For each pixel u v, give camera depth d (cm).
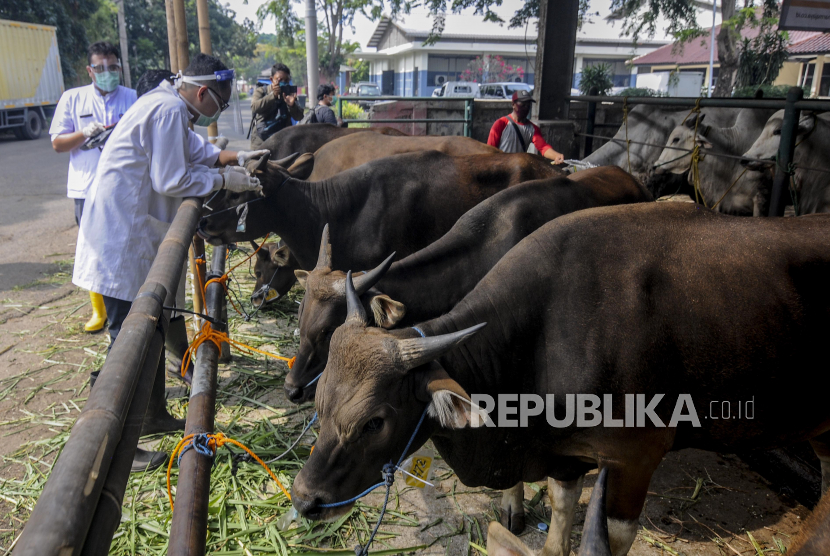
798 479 343
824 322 260
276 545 302
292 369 339
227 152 442
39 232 870
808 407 268
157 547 301
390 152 588
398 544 308
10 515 320
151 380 214
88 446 138
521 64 3875
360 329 234
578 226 270
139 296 230
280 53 5016
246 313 586
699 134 659
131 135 345
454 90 2600
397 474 363
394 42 4478
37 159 1595
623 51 3741
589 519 141
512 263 270
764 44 1727
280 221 455
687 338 251
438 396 221
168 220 373
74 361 490
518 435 265
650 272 254
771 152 567
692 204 286
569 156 977
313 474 228
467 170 465
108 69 491
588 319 251
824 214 293
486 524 324
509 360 263
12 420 405
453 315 260
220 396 443
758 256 260
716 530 321
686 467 376
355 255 462
